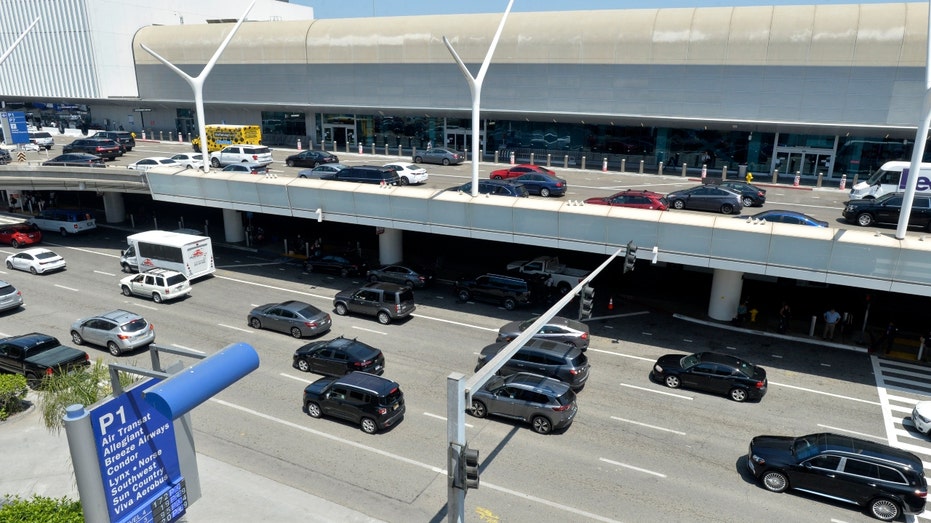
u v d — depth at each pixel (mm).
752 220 27297
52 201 58906
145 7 85438
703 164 56344
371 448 20812
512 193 36000
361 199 35594
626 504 17906
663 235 28484
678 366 25172
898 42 46812
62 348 26094
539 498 18156
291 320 29984
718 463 20031
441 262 42031
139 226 52531
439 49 62562
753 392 23734
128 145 67562
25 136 66375
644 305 34656
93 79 82438
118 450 11844
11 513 13547
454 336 30375
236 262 43156
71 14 80875
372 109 66938
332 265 40125
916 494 17016
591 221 29734
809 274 26422
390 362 27406
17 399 22578
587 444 21000
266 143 75375
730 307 32156
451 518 11797
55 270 40719
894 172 37188
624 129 58625
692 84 53531
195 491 13922
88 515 11422
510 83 60438
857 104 48938
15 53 86875
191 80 42000
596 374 26359
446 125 66062
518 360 25000
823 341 29812
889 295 33250
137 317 29016
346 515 17328
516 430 21938
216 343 29422
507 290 34156
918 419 21891
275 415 23000
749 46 50906
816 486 18047
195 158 55219
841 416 23031
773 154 53625
